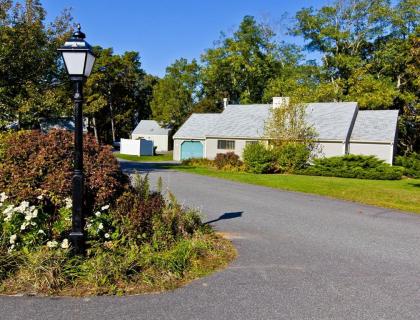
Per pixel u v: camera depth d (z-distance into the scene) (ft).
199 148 121.60
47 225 18.69
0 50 60.03
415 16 120.88
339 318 13.23
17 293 14.44
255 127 100.99
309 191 48.88
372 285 16.46
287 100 89.15
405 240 24.85
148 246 18.90
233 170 80.33
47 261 15.75
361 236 25.71
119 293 14.78
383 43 129.39
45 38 68.03
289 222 29.84
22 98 62.90
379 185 56.75
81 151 17.16
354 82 123.24
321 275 17.61
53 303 13.79
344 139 84.02
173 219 21.84
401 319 13.25
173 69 182.80
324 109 96.68
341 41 130.41
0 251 16.08
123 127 209.36
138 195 22.33
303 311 13.70
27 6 66.85
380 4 125.18
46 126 73.05
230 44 153.69
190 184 53.83
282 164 77.77
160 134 186.50
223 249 21.16
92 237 18.71
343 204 39.42
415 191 49.42
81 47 16.58
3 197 18.67
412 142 119.85
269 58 153.48
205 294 15.06
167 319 12.83
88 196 20.36
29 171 20.57
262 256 20.45
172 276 16.48
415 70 61.72
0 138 25.35
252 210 34.65
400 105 121.90
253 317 13.14
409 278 17.47
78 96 16.99
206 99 168.86
